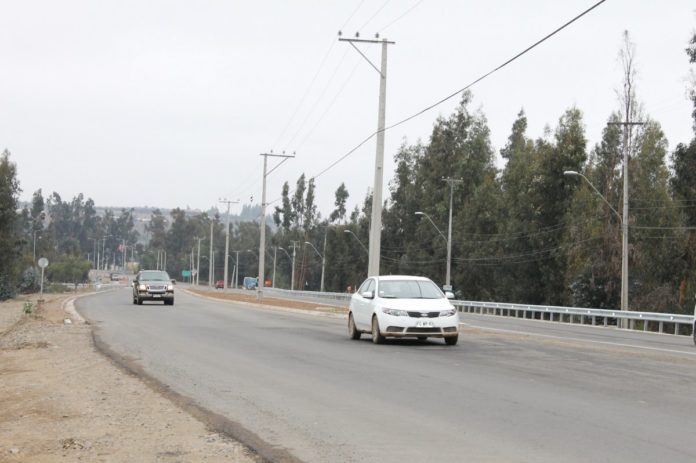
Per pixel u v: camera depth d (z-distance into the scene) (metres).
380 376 13.28
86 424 9.24
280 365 14.89
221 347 18.52
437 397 11.03
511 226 73.88
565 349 18.94
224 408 10.20
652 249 59.81
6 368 15.06
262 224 66.19
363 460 7.32
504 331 26.70
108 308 40.25
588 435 8.43
